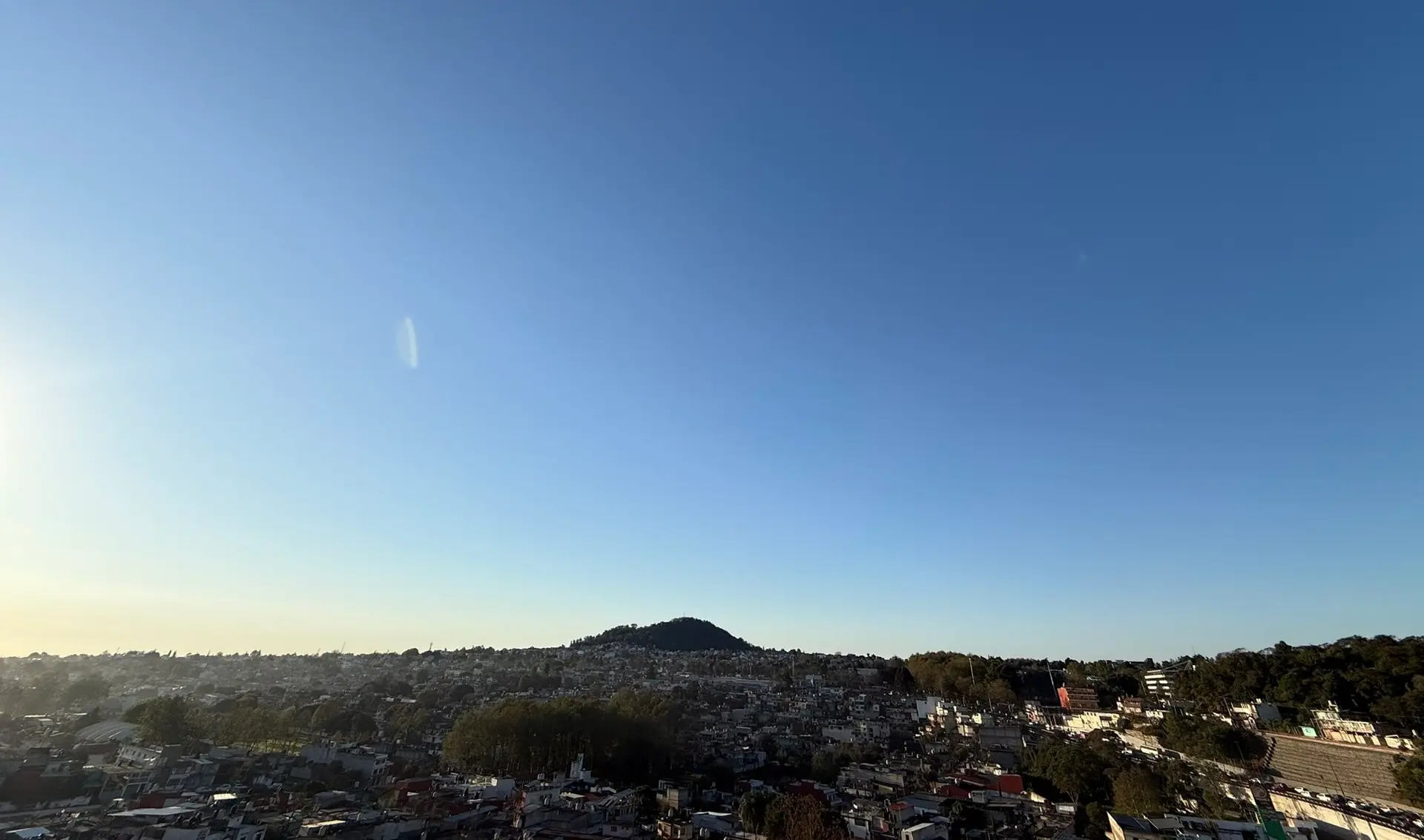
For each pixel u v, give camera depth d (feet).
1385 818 214.28
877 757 443.73
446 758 406.82
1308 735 339.77
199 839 210.38
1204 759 347.56
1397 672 348.18
